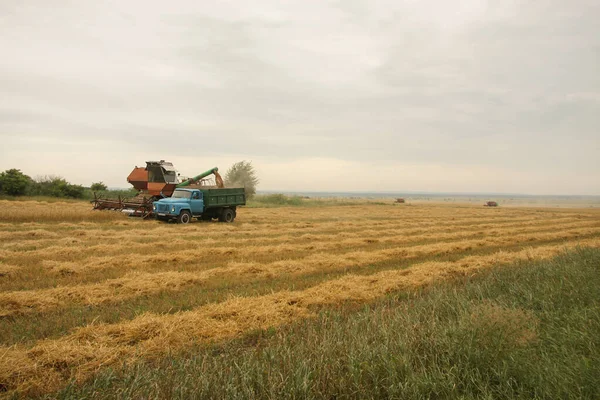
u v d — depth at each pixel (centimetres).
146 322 629
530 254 1427
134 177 2794
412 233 2286
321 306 809
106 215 2508
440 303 697
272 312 722
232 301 774
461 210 5462
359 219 3297
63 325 657
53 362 500
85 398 401
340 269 1191
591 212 5419
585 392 389
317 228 2423
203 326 648
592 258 1073
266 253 1453
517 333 504
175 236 1858
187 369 452
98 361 512
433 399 400
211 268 1166
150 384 408
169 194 2745
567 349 480
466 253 1562
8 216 2227
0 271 999
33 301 779
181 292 893
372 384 418
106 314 712
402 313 641
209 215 2695
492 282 880
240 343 597
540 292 744
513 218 3762
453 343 482
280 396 386
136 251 1428
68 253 1330
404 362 438
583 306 649
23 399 429
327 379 420
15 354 504
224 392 396
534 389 406
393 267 1236
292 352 486
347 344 499
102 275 1032
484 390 399
